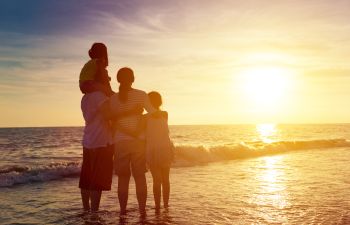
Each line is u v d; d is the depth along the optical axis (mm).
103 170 5301
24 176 9680
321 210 5754
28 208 6086
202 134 65625
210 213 5590
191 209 5855
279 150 20141
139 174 5344
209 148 16062
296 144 22859
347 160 14781
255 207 5992
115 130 5367
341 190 7590
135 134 5277
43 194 7543
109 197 6992
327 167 12109
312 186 8117
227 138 48719
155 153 5793
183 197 6891
